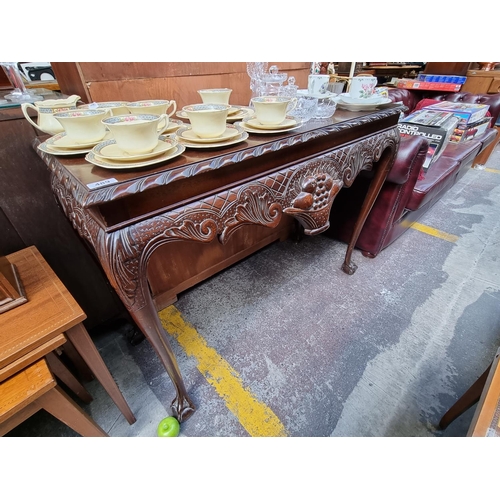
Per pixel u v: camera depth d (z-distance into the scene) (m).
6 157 0.70
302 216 0.77
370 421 0.83
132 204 0.46
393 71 3.25
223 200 0.56
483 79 2.44
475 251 1.52
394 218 1.35
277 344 1.05
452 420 0.75
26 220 0.78
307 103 0.88
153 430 0.81
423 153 1.18
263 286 1.32
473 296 1.23
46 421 0.83
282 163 0.67
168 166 0.48
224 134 0.59
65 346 0.79
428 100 2.28
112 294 0.98
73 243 0.88
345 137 0.82
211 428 0.82
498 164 2.65
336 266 1.43
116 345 1.06
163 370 0.97
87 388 0.92
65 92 0.89
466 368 0.95
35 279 0.62
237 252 1.39
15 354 0.47
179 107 0.95
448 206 1.97
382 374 0.95
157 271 1.11
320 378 0.94
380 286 1.30
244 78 1.08
